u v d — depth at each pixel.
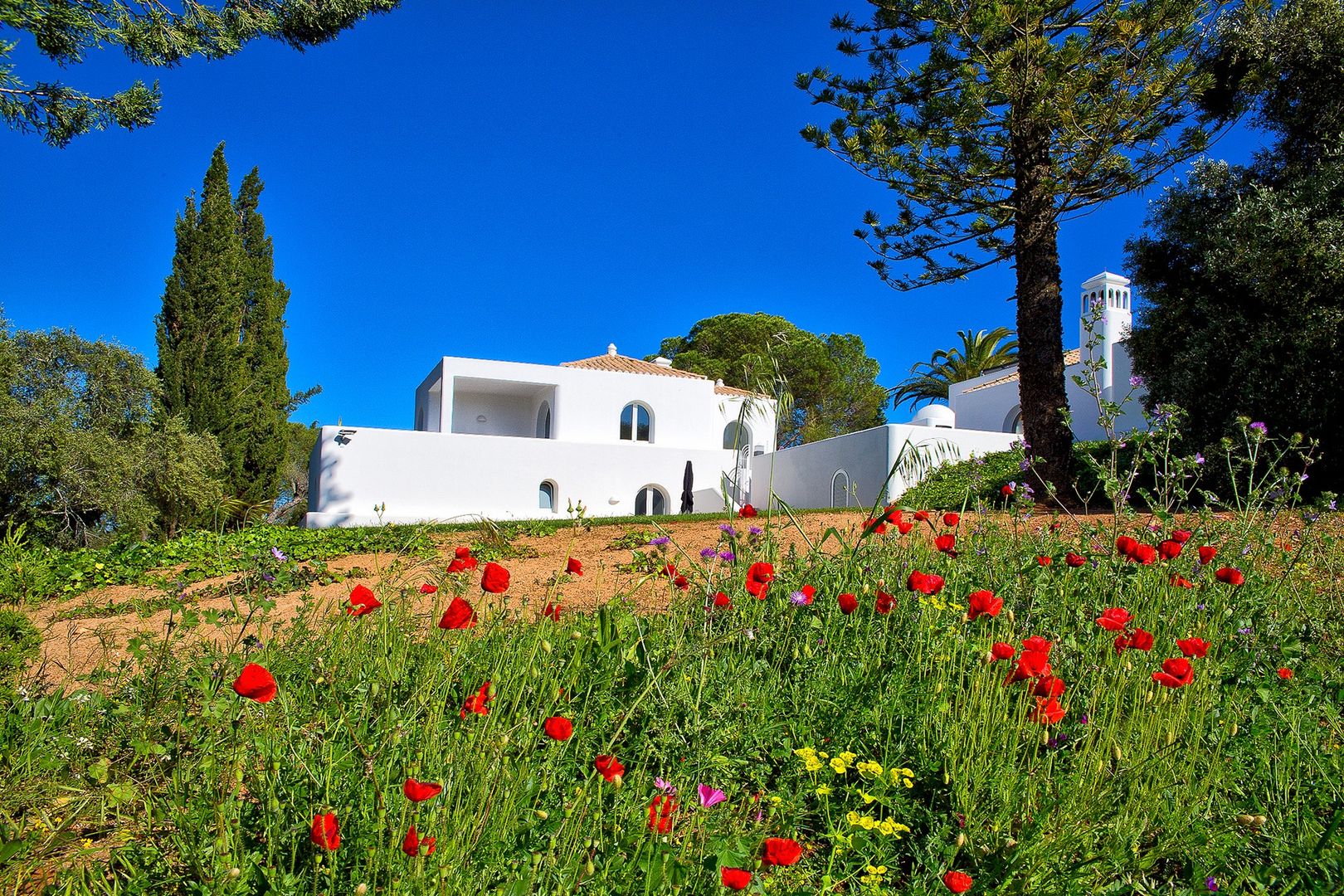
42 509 17.88
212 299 23.62
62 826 2.22
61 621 6.32
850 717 3.03
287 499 38.19
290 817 2.15
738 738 2.85
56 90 9.94
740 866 1.94
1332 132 11.95
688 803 2.37
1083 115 11.15
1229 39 12.18
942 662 3.22
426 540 5.77
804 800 2.61
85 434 18.25
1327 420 10.46
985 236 13.39
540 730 2.56
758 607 3.96
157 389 21.19
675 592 4.50
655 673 2.96
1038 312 11.61
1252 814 2.45
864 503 17.61
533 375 25.86
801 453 20.95
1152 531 4.95
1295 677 3.45
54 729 2.76
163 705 2.91
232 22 10.91
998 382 24.42
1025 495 5.49
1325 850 2.17
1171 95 11.30
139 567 9.90
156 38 10.05
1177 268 13.41
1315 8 11.77
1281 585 4.34
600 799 2.10
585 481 23.72
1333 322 10.42
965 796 2.48
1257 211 11.51
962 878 1.89
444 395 24.72
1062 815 2.35
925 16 11.69
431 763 2.25
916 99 12.92
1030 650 2.63
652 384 27.20
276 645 3.35
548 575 6.60
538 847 2.00
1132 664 3.18
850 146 12.19
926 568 4.54
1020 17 10.90
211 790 2.15
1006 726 2.75
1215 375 11.83
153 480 19.61
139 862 2.08
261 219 27.56
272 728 2.37
